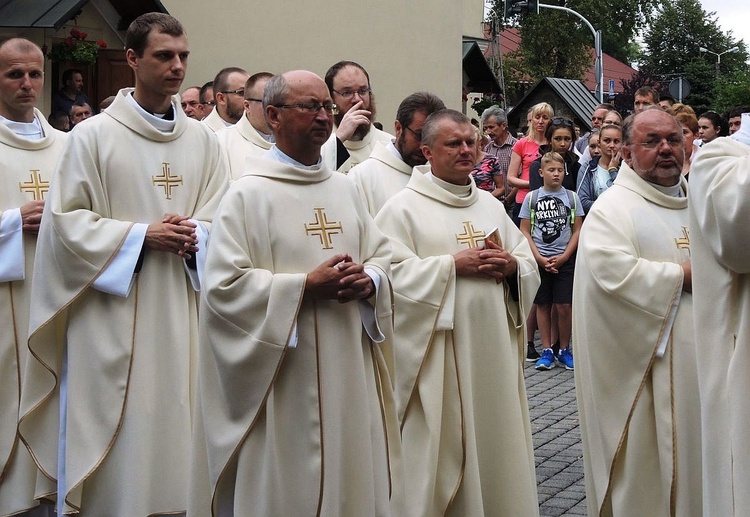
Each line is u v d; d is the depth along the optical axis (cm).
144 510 545
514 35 6088
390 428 468
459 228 557
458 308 539
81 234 543
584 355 547
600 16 5781
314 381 432
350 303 443
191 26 1672
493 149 1196
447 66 1941
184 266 558
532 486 546
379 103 1855
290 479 430
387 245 468
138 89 571
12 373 607
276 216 439
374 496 443
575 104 1770
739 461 433
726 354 442
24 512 607
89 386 552
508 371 546
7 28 1339
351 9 1798
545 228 985
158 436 549
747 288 436
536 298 1003
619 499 536
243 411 431
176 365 552
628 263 523
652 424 527
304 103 439
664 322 517
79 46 1366
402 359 535
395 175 613
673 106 948
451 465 533
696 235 452
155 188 563
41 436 586
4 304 605
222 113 847
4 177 617
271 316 421
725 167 432
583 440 559
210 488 446
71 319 557
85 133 558
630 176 548
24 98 623
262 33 1714
